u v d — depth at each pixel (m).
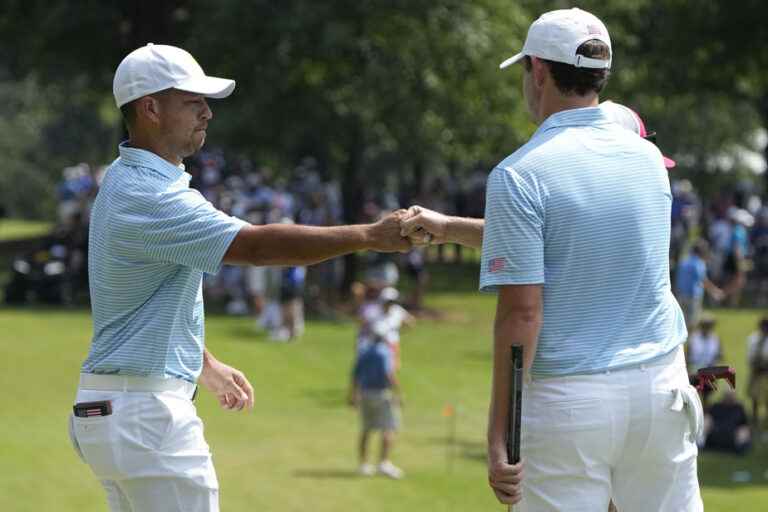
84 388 13.54
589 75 12.74
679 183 131.62
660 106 123.81
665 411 12.44
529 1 94.69
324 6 79.31
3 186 191.50
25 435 48.91
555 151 12.48
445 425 55.66
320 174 100.19
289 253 13.16
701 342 58.62
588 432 12.27
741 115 173.25
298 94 82.81
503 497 12.13
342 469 47.34
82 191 106.56
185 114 13.48
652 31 116.75
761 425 58.97
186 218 13.09
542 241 12.34
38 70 104.12
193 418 13.66
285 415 55.88
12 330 72.06
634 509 12.73
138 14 89.62
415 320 86.31
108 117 180.38
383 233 13.66
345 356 69.62
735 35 109.31
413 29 81.31
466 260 127.88
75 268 87.25
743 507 43.72
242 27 81.06
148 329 13.35
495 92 83.44
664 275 12.75
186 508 13.51
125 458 13.32
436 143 84.56
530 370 12.52
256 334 74.81
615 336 12.41
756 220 101.81
